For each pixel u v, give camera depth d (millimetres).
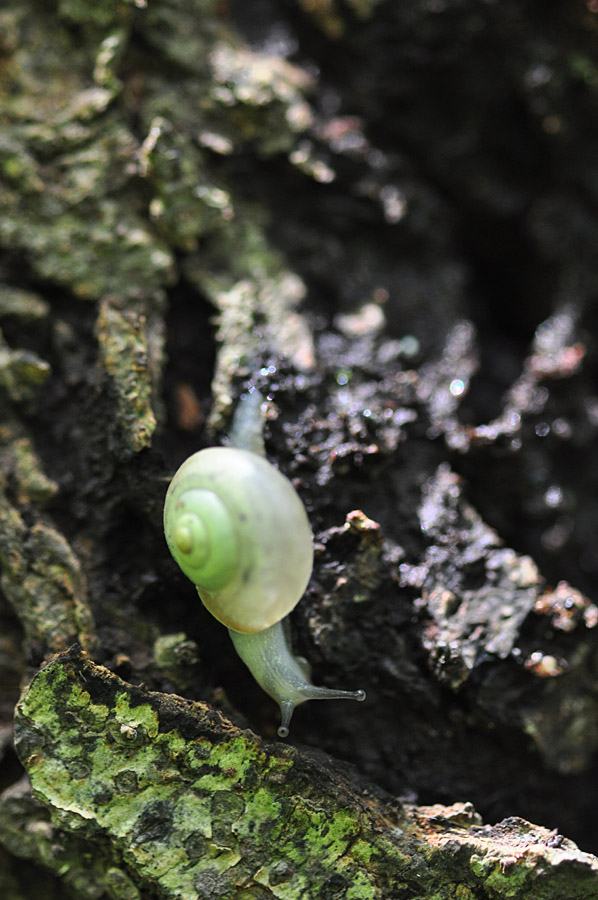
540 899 205
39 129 233
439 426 234
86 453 223
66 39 238
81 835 207
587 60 247
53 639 215
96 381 223
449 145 255
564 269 252
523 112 254
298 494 221
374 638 217
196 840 206
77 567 218
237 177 242
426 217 251
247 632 211
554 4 247
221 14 248
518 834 209
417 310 248
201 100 241
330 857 206
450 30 249
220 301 233
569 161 252
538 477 237
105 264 231
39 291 232
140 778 206
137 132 238
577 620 221
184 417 228
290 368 229
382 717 220
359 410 227
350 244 249
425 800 219
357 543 218
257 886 206
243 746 206
